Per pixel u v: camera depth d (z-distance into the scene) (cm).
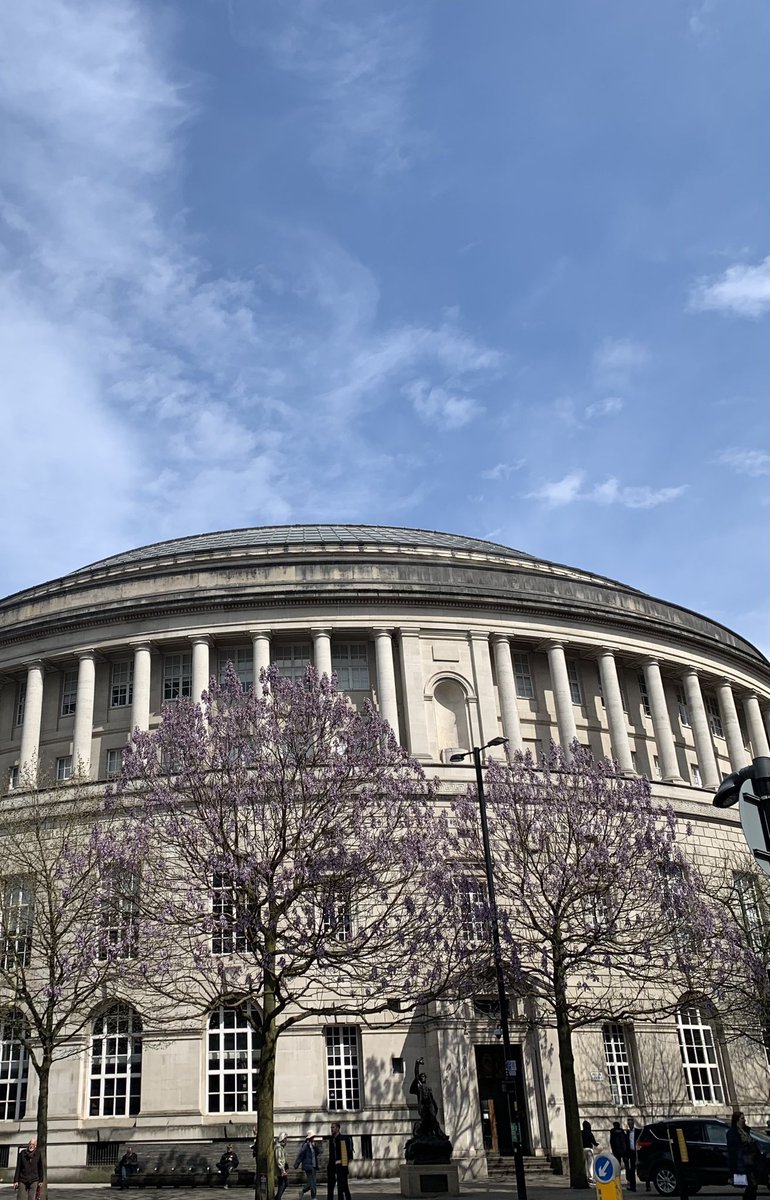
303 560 5841
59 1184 4062
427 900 3616
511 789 4341
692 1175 3162
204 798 3531
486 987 3900
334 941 3491
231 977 3766
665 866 4300
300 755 3572
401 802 3681
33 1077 4394
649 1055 4666
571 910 4497
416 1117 4200
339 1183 3108
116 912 3638
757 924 4556
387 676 5478
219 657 5588
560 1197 3166
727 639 7000
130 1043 4397
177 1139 4138
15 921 4175
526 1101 4353
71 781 4853
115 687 5600
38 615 5934
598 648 5956
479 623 5716
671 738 5931
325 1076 4269
